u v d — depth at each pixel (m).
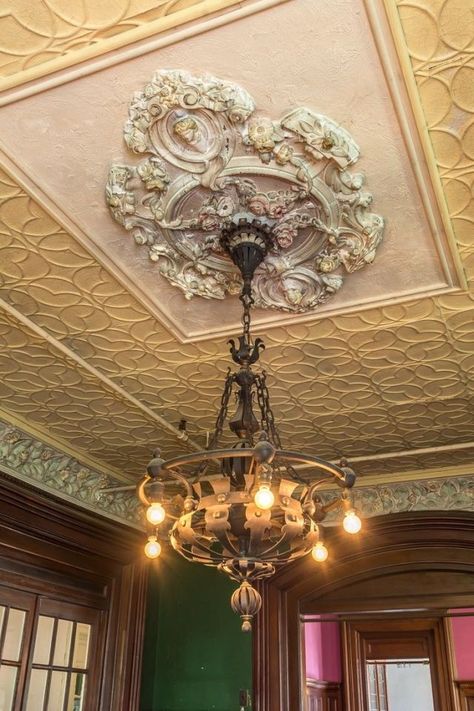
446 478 4.84
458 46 1.89
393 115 2.13
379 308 3.04
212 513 2.13
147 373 3.67
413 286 2.89
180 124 2.18
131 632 5.10
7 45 1.93
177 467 2.47
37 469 4.50
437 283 2.86
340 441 4.48
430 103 2.06
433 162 2.26
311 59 1.98
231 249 2.62
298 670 4.89
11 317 3.16
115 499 5.26
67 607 4.63
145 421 4.23
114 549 5.11
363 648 6.84
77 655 4.69
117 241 2.68
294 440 4.49
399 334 3.24
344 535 4.99
